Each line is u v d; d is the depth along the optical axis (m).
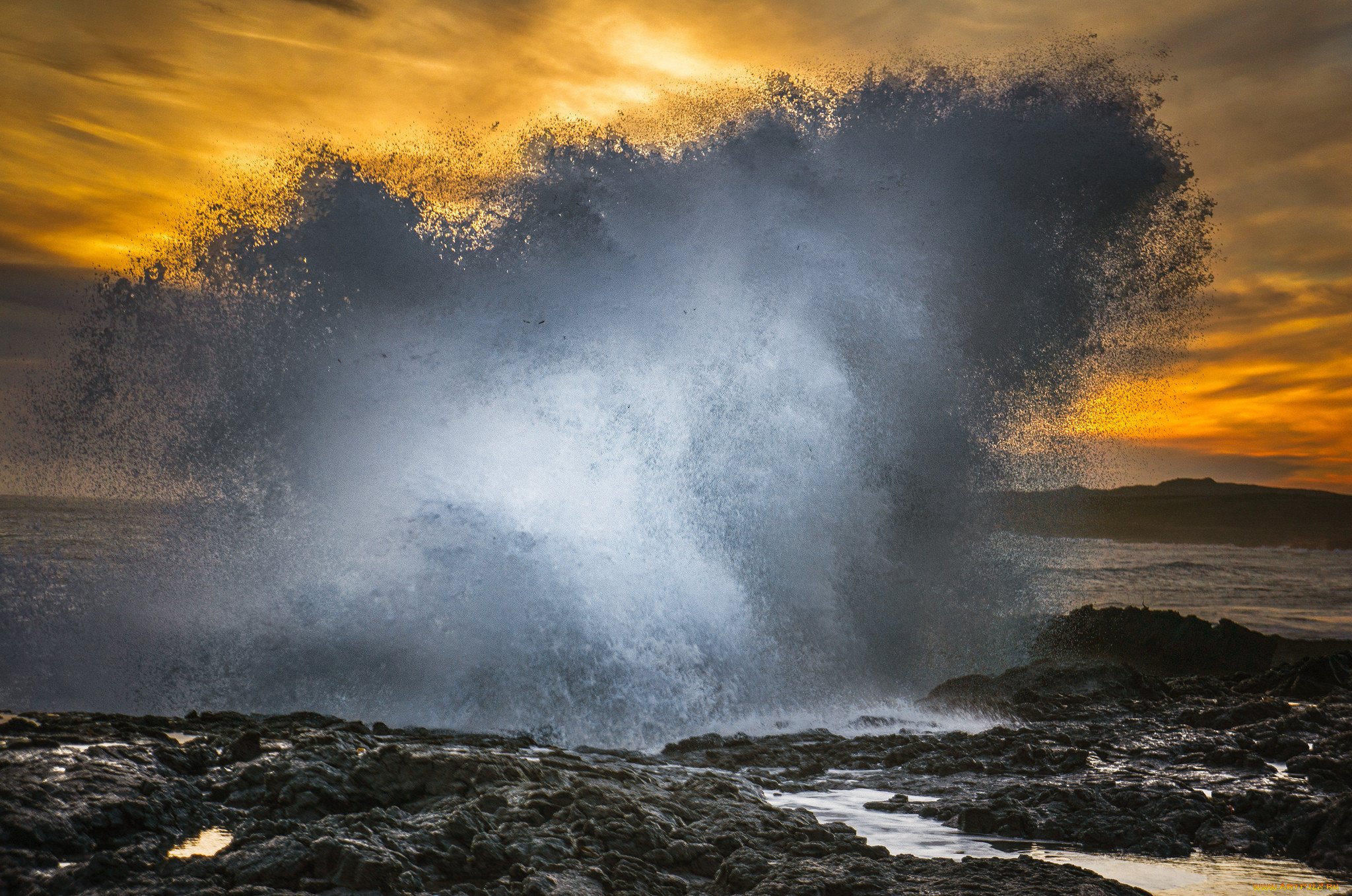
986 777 5.94
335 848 3.38
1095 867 4.34
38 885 3.13
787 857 4.00
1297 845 4.60
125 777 3.89
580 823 4.00
